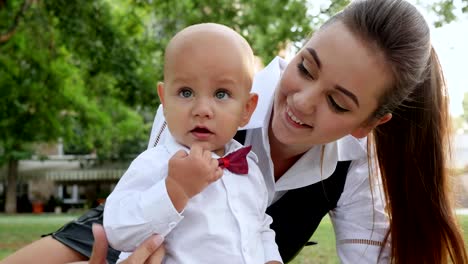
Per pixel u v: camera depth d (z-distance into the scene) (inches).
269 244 76.5
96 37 475.5
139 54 512.1
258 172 77.1
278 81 87.4
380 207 99.0
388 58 75.0
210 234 69.6
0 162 969.5
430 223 93.2
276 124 80.5
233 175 73.3
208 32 71.6
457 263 94.1
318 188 98.0
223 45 71.1
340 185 98.6
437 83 91.7
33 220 708.0
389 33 75.0
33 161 1147.9
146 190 68.8
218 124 71.1
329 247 254.5
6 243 369.1
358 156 97.3
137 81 488.7
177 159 66.9
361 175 98.2
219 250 69.6
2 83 541.3
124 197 70.3
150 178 71.4
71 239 94.3
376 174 97.7
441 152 92.7
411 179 92.7
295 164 92.4
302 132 78.2
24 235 431.8
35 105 574.2
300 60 76.8
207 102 70.7
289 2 412.2
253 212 74.0
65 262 92.8
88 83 582.6
